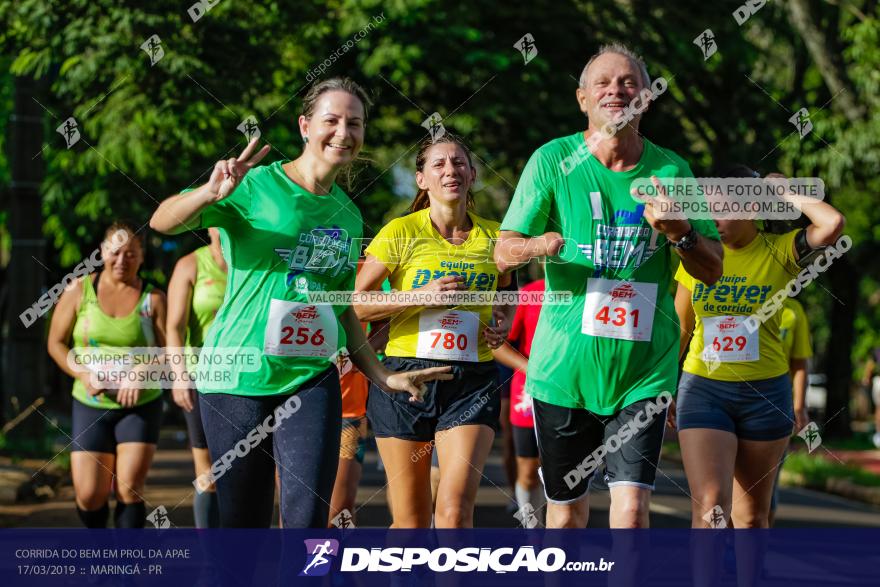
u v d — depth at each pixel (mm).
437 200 13336
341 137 10414
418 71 32750
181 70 27156
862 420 85188
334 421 10602
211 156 29031
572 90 33844
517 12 33500
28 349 31297
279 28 29172
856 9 37188
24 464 27562
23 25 27062
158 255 41969
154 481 25500
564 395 11305
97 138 28578
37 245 31703
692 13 35031
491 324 13422
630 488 11023
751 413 12602
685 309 13000
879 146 36125
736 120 39281
